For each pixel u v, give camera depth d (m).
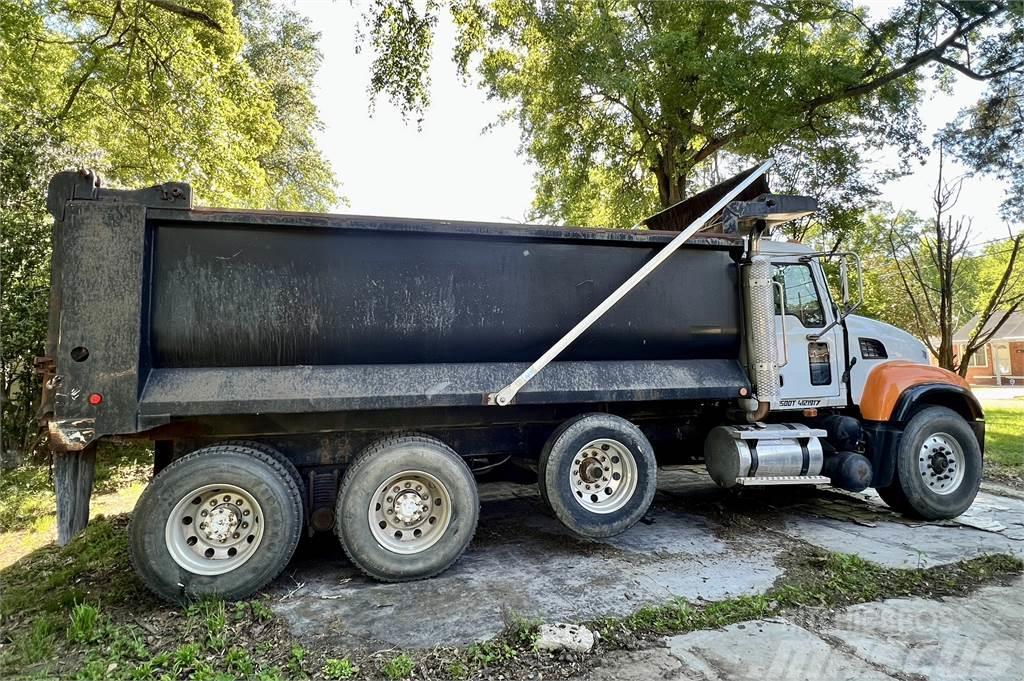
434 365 4.36
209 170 12.71
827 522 5.57
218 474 3.66
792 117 14.22
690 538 5.02
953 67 14.63
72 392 3.47
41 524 5.59
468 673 2.83
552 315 4.62
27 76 12.02
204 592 3.59
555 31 14.80
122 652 3.03
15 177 7.27
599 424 4.59
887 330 6.18
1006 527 5.41
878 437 5.65
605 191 19.80
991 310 16.64
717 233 5.50
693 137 16.66
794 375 5.59
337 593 3.81
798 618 3.48
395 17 11.09
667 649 3.08
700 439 5.71
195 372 3.83
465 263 4.42
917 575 4.14
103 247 3.60
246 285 3.92
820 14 15.19
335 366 4.13
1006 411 16.20
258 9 21.64
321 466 4.31
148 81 12.95
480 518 5.71
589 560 4.44
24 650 3.05
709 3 15.16
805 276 5.84
